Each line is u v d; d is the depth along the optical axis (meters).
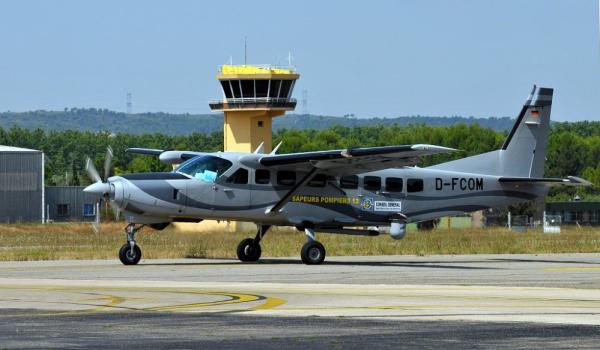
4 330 44.41
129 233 89.50
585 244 129.88
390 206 96.69
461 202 100.56
